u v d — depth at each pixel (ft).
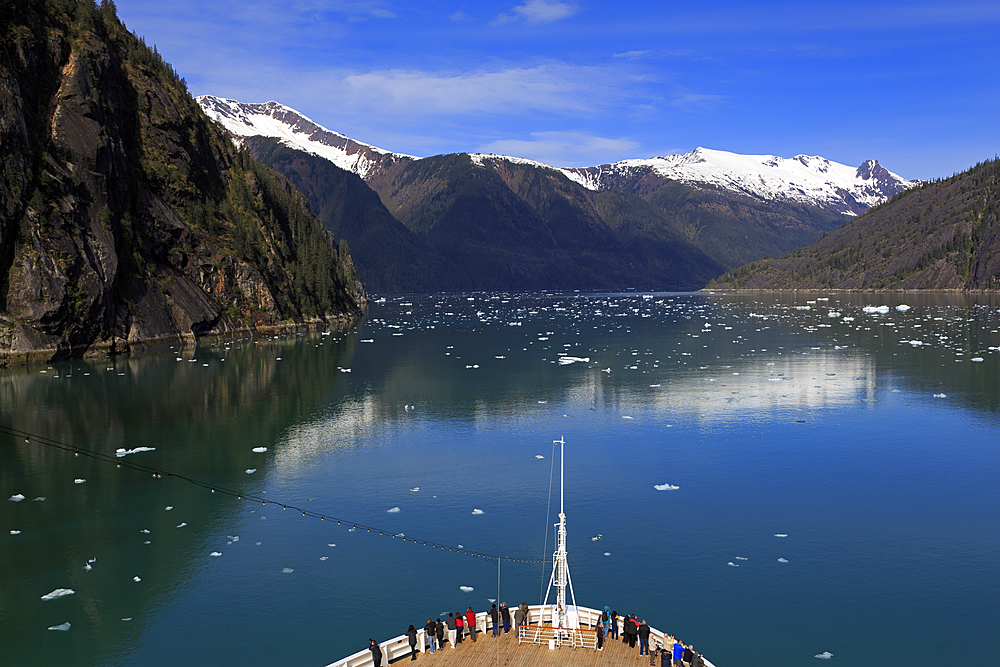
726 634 128.57
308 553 159.84
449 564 154.81
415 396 322.34
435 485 203.31
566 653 112.78
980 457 223.71
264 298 550.77
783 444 241.14
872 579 147.74
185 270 491.72
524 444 243.81
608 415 284.82
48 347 373.40
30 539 165.89
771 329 617.62
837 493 194.90
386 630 129.80
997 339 501.97
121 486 200.44
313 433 257.34
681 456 229.25
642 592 143.13
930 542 163.94
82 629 130.00
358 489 199.72
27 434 249.34
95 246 407.23
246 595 141.69
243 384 343.26
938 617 133.49
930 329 581.94
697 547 162.50
